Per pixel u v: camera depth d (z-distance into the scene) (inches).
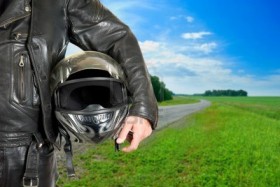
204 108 1871.3
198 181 361.1
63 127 64.2
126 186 341.7
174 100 3275.1
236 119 1078.4
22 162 66.8
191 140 621.9
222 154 494.0
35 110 66.6
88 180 337.1
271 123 968.3
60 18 69.2
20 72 65.1
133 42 72.8
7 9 66.2
